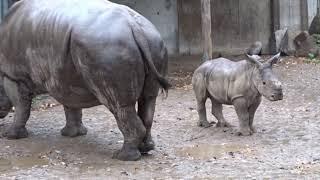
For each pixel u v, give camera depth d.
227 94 9.59
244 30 22.91
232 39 22.97
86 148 8.80
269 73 8.96
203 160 7.98
